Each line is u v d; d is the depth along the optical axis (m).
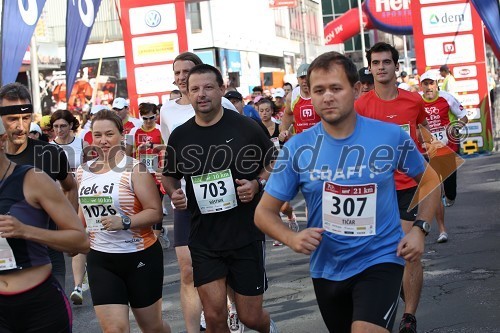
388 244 4.80
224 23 44.50
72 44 14.36
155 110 13.17
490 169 19.58
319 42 74.19
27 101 6.06
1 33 12.38
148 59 19.30
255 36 51.00
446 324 7.16
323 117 4.69
